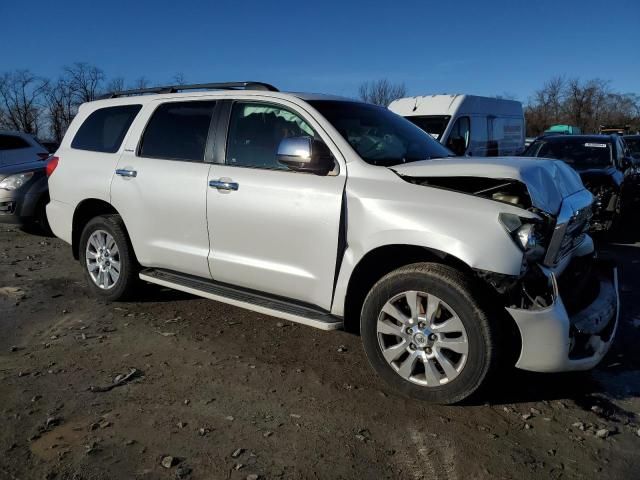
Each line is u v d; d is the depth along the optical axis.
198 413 3.22
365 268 3.64
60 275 6.20
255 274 4.02
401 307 3.45
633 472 2.74
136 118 4.93
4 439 2.92
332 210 3.58
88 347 4.16
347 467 2.74
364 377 3.72
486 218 3.12
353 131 3.91
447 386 3.26
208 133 4.38
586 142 10.18
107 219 5.02
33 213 8.31
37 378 3.63
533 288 3.09
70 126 5.56
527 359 3.11
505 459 2.83
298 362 3.95
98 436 2.96
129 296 5.09
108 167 4.95
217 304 5.16
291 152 3.59
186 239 4.43
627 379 3.76
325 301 3.71
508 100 14.79
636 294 5.71
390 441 2.97
